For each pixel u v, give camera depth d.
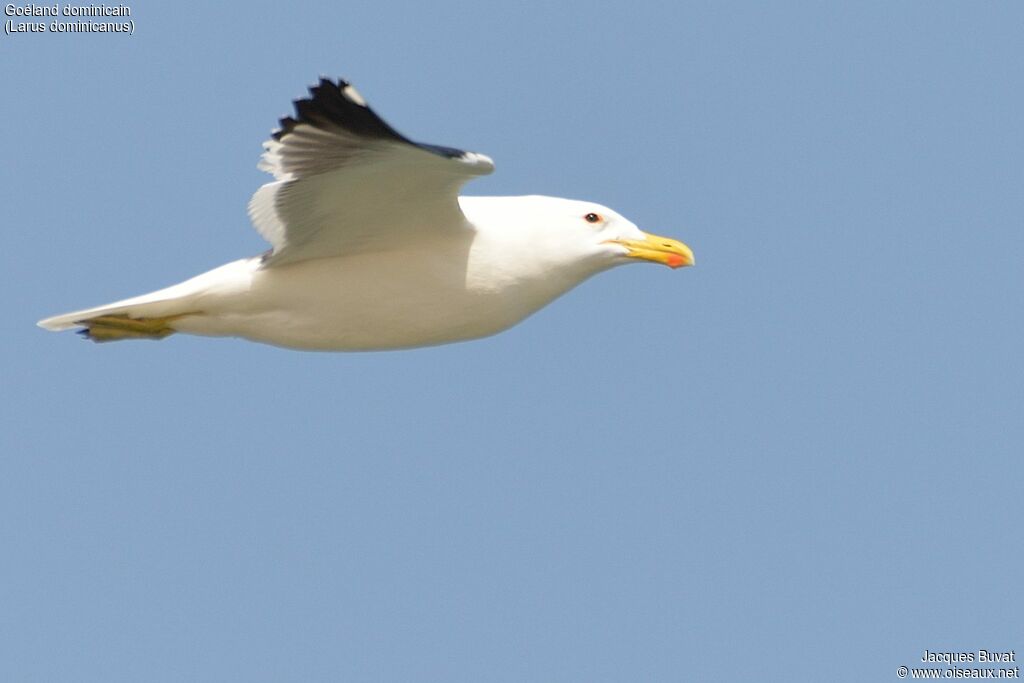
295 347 14.38
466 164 12.84
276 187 13.45
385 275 13.94
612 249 14.65
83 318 14.25
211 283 14.09
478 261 14.07
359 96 12.12
